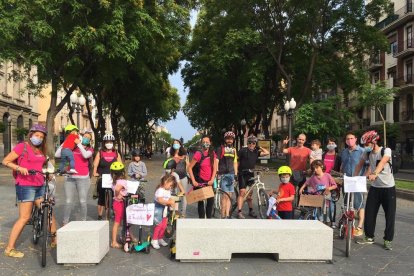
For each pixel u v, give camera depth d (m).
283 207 7.91
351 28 27.39
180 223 6.30
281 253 6.07
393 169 7.04
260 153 9.59
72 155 7.64
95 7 17.80
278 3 26.47
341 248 7.02
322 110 25.64
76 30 16.84
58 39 17.98
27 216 6.32
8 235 7.54
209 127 52.59
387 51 28.64
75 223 6.37
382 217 10.01
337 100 26.47
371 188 7.26
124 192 6.80
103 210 9.27
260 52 30.00
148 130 64.81
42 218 6.67
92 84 24.36
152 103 36.28
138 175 9.19
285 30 28.45
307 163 9.00
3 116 38.78
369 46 27.98
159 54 23.59
